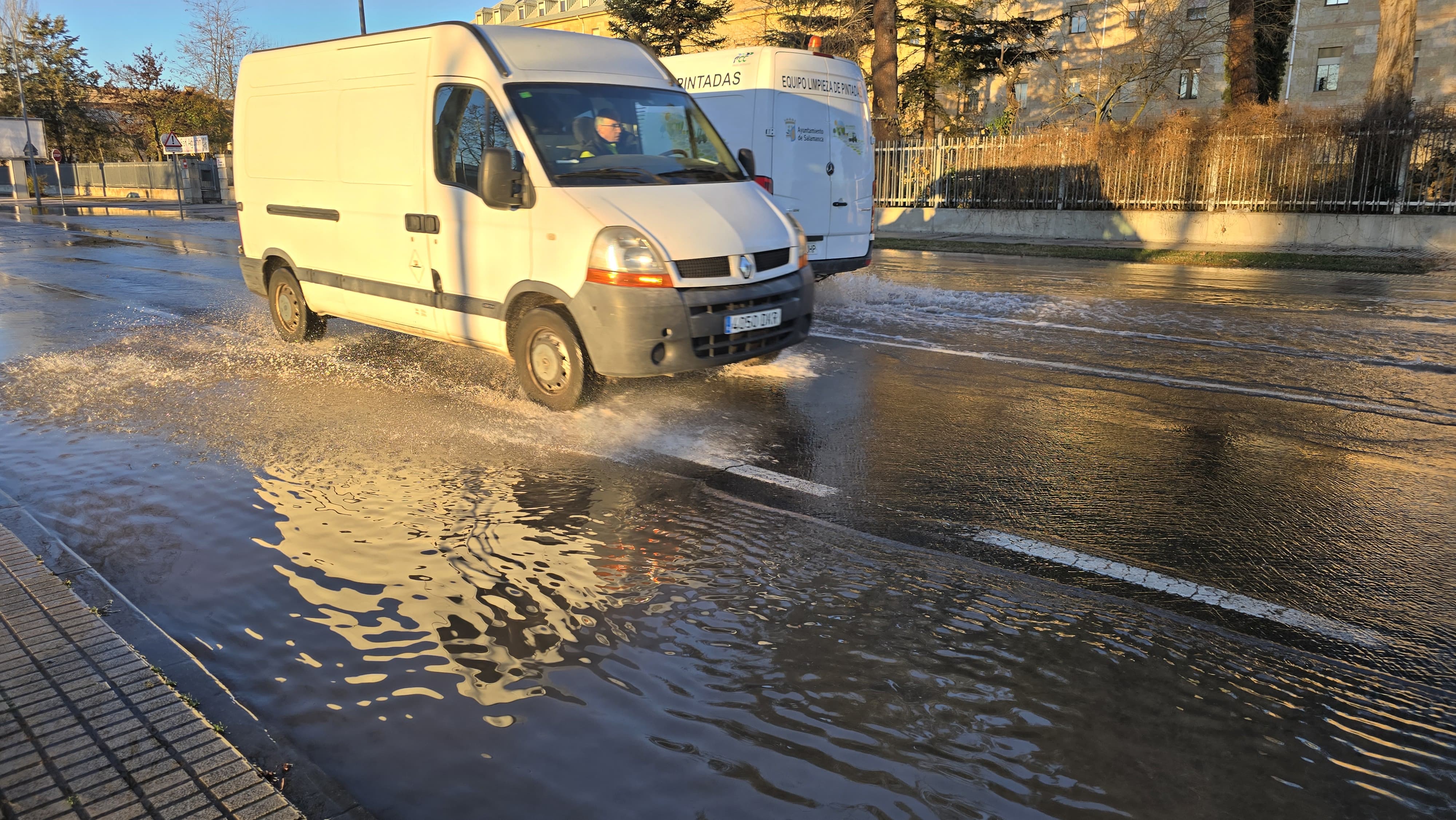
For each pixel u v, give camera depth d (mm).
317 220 7598
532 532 4012
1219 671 2945
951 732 2613
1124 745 2561
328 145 7383
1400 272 14086
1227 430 5676
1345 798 2352
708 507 4332
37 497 4469
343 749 2537
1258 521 4219
